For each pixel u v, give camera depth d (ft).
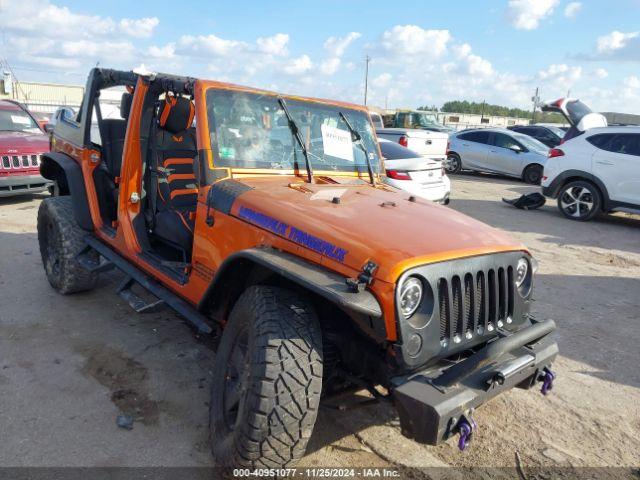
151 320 15.76
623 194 32.94
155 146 14.87
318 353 8.39
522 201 38.06
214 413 9.58
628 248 28.04
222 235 10.64
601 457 10.69
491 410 12.21
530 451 10.76
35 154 30.35
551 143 66.08
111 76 15.35
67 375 12.50
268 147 12.09
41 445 9.97
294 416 8.04
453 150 56.85
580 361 14.76
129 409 11.31
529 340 8.98
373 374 8.89
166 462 9.74
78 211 15.72
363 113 14.61
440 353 8.52
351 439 10.77
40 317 15.56
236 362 9.35
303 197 10.57
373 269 8.09
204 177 11.17
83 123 16.08
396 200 11.62
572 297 19.90
